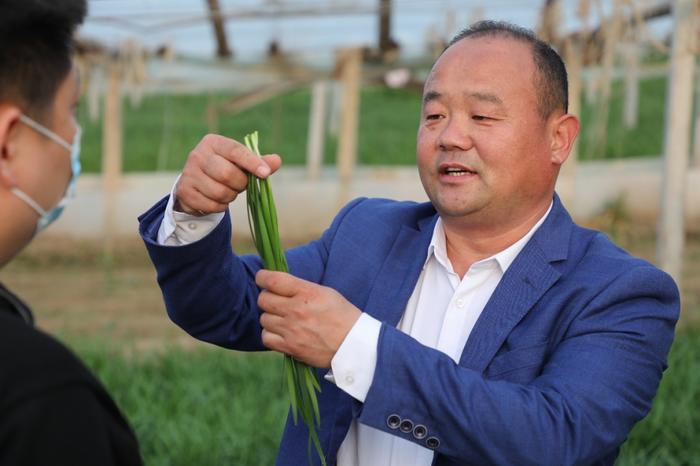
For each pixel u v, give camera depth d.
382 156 16.48
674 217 7.30
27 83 1.64
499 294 2.34
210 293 2.41
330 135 17.53
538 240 2.40
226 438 5.45
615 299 2.28
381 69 12.29
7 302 1.63
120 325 9.38
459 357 2.40
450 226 2.46
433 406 2.06
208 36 11.59
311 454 2.45
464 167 2.32
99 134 18.22
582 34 8.84
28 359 1.50
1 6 1.61
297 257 2.62
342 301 2.12
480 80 2.31
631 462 4.89
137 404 6.17
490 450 2.06
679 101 7.23
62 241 13.66
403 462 2.38
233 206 13.14
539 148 2.37
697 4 7.06
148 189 13.72
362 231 2.63
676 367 6.46
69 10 1.68
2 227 1.68
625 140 15.77
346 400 2.41
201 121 19.22
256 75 12.23
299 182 13.40
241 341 2.57
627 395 2.21
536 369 2.27
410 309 2.52
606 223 12.95
